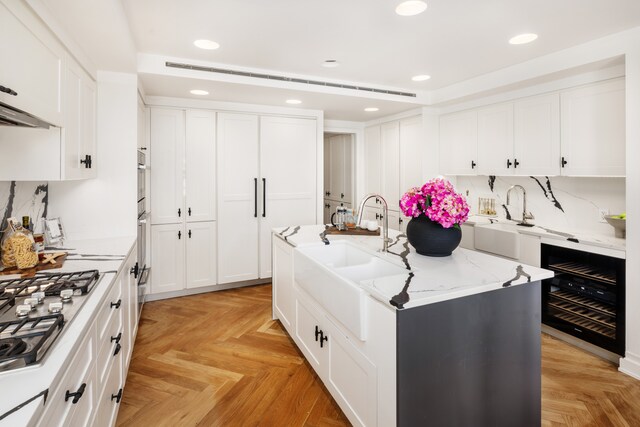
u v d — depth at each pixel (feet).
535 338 5.92
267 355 8.95
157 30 7.95
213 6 6.86
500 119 11.88
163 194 12.54
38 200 8.09
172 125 12.53
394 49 9.17
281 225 14.49
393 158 15.89
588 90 9.46
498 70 10.91
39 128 6.10
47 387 2.89
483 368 5.41
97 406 4.60
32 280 5.33
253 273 14.16
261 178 14.02
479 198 13.89
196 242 13.16
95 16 6.01
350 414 6.07
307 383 7.78
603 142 9.15
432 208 6.73
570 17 7.39
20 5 4.85
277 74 11.06
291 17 7.36
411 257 7.08
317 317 7.45
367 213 17.66
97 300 4.77
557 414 6.73
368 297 5.37
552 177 11.39
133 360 8.66
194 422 6.54
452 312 5.08
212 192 13.28
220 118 13.20
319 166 15.01
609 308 8.77
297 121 14.49
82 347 3.96
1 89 4.07
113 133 9.22
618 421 6.53
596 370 8.27
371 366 5.35
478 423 5.44
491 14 7.25
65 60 6.59
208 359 8.74
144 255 11.29
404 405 4.78
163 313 11.60
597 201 10.25
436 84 12.59
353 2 6.77
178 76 9.78
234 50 9.25
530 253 10.32
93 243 8.50
